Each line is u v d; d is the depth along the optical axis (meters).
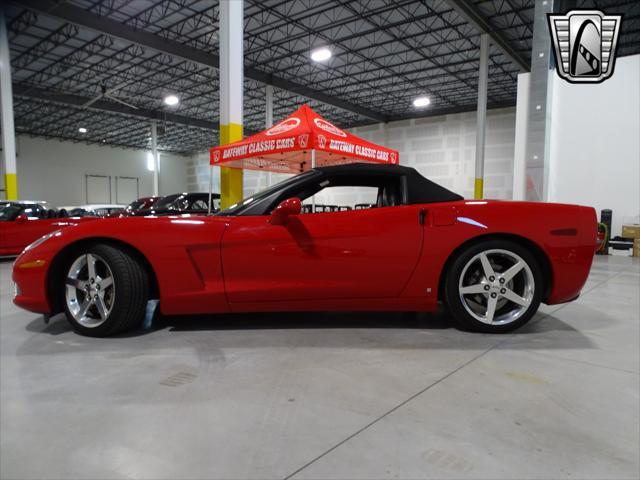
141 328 2.45
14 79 16.78
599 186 8.46
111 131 24.81
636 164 8.10
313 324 2.51
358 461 1.14
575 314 2.84
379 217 2.27
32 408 1.46
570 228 2.27
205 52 13.93
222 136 6.21
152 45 12.55
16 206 6.80
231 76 6.04
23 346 2.14
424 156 21.06
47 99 18.06
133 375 1.75
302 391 1.58
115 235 2.23
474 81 16.72
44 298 2.31
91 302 2.28
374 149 6.22
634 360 1.93
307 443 1.23
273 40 13.38
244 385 1.64
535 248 2.29
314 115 5.54
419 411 1.42
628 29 12.16
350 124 23.70
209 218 2.32
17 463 1.13
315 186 2.45
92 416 1.40
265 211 2.39
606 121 8.34
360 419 1.37
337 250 2.24
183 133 25.69
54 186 26.03
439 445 1.21
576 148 8.63
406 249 2.25
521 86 8.34
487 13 11.73
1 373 1.78
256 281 2.26
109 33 11.69
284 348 2.08
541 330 2.42
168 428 1.32
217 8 11.56
